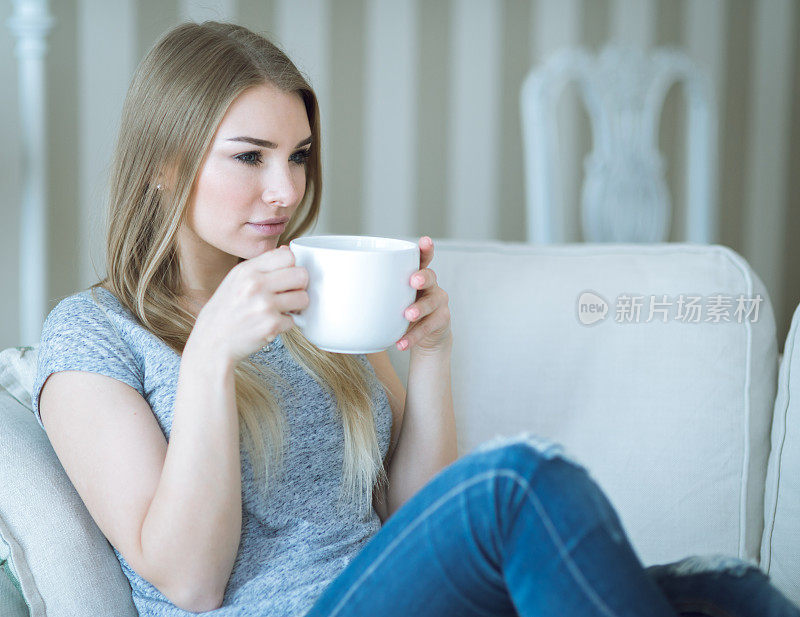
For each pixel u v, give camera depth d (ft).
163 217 3.84
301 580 3.49
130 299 3.87
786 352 4.37
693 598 2.96
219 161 3.65
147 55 3.87
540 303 4.57
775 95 10.91
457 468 2.82
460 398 4.47
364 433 3.86
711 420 4.39
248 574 3.48
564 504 2.61
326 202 9.94
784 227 11.18
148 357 3.63
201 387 3.16
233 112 3.61
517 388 4.47
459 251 4.80
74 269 8.82
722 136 10.92
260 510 3.56
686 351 4.46
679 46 10.61
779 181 11.09
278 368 3.81
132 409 3.43
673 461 4.37
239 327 3.06
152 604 3.47
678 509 4.33
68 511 3.59
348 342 2.96
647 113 9.63
